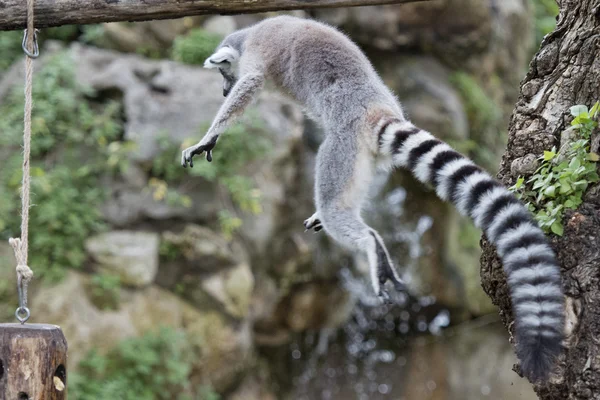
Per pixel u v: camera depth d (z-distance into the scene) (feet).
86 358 36.68
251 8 17.72
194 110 41.73
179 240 40.50
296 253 45.03
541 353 12.34
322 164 19.12
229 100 20.25
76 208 39.34
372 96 19.07
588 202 14.79
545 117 16.24
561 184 14.85
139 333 38.58
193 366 40.09
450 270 49.37
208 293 40.96
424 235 49.96
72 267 38.73
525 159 16.17
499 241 13.67
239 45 22.30
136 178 40.70
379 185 49.44
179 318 40.01
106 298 38.58
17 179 38.91
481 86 53.01
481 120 51.16
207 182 41.63
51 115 40.68
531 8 58.49
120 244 39.58
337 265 47.24
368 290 49.19
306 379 49.93
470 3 50.11
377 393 51.29
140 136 40.70
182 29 46.62
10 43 44.60
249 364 44.32
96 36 45.19
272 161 42.88
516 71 56.13
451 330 51.42
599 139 14.84
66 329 36.55
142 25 46.11
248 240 42.88
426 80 50.03
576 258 14.57
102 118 41.29
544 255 13.17
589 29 16.07
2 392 14.11
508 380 49.11
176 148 40.88
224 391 42.75
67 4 17.75
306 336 49.34
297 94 20.30
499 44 53.98
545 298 12.76
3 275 37.40
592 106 15.56
